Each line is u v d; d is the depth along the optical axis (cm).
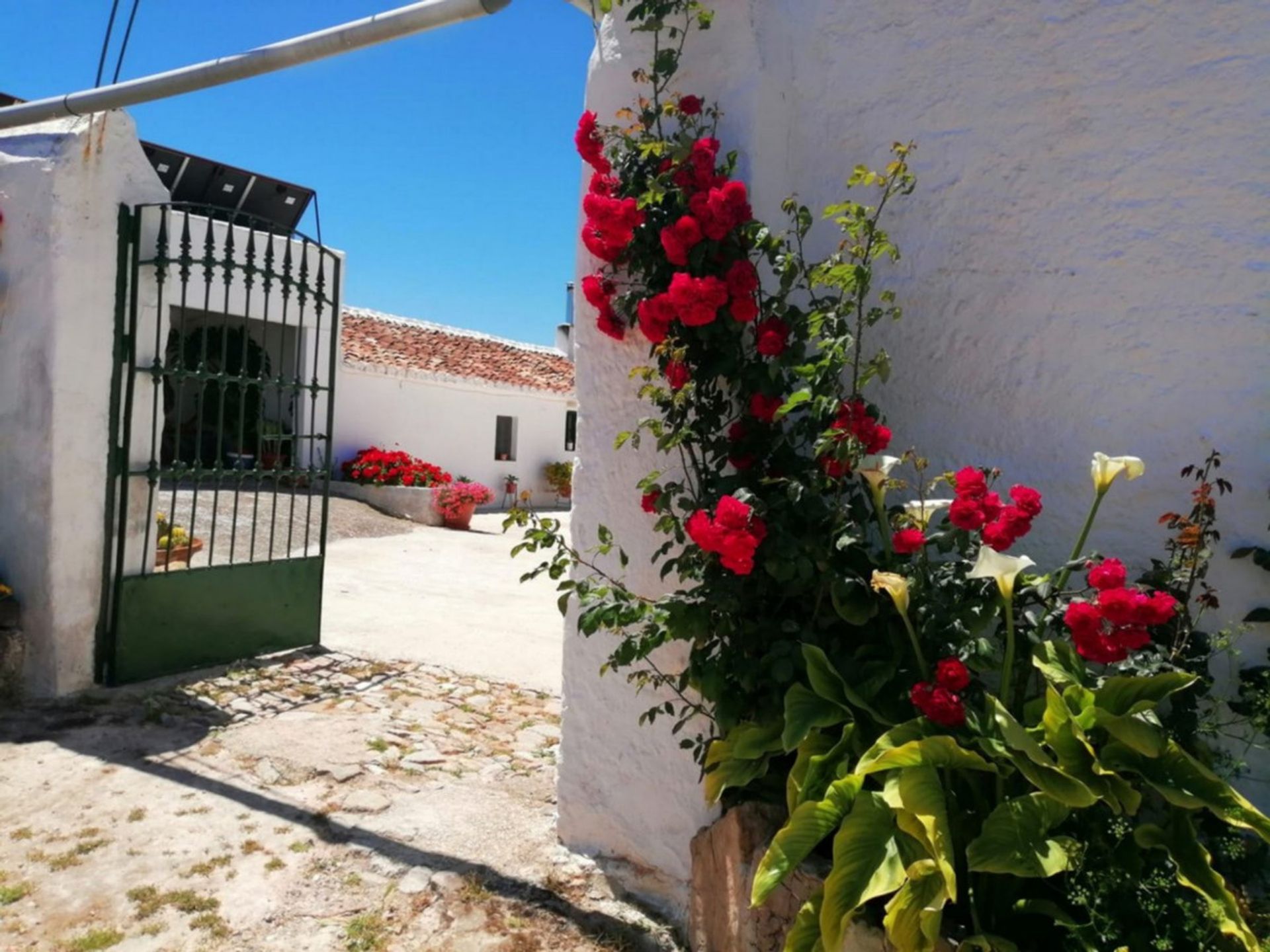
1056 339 264
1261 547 235
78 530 466
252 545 553
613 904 297
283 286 538
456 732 451
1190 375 245
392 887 302
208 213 496
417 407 1739
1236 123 241
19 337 464
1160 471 248
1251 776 232
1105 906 190
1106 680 215
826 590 252
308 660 560
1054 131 264
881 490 245
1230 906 183
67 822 336
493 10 315
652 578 303
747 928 247
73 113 437
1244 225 239
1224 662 238
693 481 295
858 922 212
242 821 342
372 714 467
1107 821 204
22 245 461
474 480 1869
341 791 371
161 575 498
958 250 279
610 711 315
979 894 209
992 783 222
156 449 494
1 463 476
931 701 210
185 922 279
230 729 432
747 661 253
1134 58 253
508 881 306
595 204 270
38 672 462
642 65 309
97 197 463
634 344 309
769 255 267
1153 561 238
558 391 2033
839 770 222
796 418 279
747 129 287
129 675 485
